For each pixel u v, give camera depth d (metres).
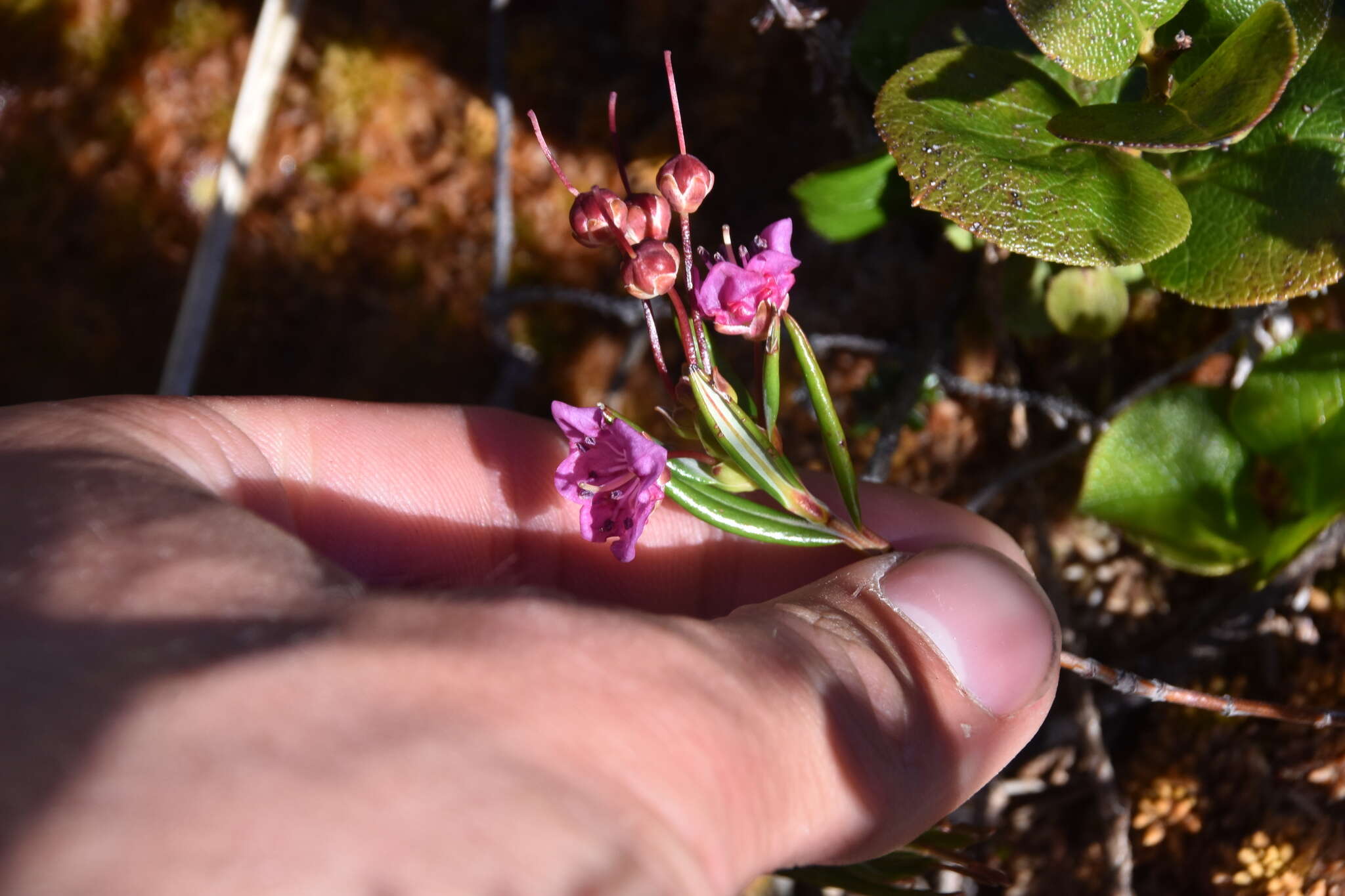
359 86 0.33
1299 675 0.23
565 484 0.17
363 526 0.20
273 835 0.13
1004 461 0.25
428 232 0.32
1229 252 0.18
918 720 0.17
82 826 0.13
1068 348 0.25
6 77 0.35
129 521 0.15
